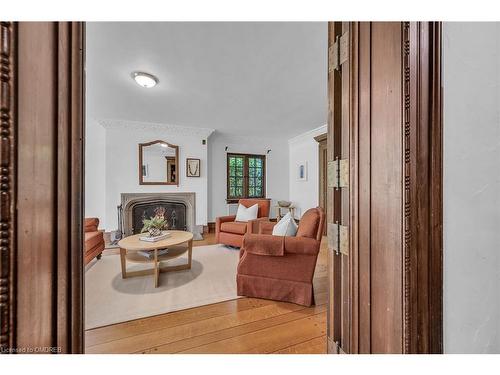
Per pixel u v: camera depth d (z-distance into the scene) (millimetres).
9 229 333
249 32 1848
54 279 388
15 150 336
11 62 339
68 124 413
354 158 733
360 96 718
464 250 680
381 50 657
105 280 2447
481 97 708
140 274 2586
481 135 707
